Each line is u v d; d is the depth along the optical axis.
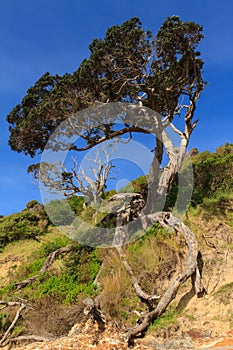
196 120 15.02
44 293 11.15
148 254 10.44
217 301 8.17
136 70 13.29
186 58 13.59
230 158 13.82
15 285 13.15
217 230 10.95
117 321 8.45
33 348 7.80
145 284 9.46
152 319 8.17
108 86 13.74
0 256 20.67
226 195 12.85
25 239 22.86
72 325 8.78
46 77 15.80
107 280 9.84
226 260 9.51
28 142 15.07
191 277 9.20
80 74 13.32
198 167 14.16
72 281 11.55
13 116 15.69
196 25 12.65
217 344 6.60
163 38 12.72
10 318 10.66
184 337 7.25
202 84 14.51
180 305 8.62
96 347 7.27
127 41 12.73
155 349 7.04
